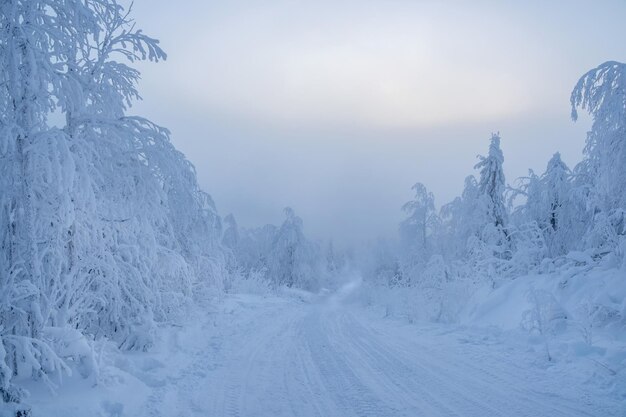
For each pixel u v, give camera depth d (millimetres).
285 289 41656
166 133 8789
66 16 7168
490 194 25359
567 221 20203
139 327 9586
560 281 13000
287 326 17016
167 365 8859
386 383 7828
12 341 5922
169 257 10492
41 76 6531
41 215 7164
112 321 9633
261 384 7855
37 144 6426
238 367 9289
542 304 11109
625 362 7691
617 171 11719
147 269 9594
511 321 13164
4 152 6020
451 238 28688
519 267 17531
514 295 14750
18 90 6539
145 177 8445
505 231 24188
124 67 8492
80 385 6457
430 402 6668
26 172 6695
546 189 21078
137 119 8445
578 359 8523
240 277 32344
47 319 6891
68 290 7508
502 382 7691
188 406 6582
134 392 6840
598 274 12391
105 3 7898
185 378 8195
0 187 6562
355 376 8391
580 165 20250
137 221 8531
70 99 6977
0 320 6488
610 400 6488
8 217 6746
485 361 9430
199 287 14625
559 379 7695
